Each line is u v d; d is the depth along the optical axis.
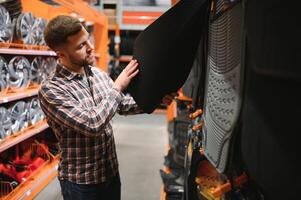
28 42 3.23
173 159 2.82
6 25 2.83
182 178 2.59
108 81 1.80
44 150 3.71
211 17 1.01
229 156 0.82
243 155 0.69
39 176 3.33
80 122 1.44
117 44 8.02
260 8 0.58
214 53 0.96
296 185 0.49
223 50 0.86
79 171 1.64
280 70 0.51
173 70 1.13
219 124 0.89
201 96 1.26
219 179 1.13
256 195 0.82
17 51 2.89
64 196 1.77
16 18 3.07
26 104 3.33
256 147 0.61
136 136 5.63
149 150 4.78
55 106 1.47
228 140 0.81
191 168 1.30
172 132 3.00
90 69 1.71
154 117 7.51
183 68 1.15
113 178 1.81
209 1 0.99
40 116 3.61
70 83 1.56
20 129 3.16
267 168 0.57
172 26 1.04
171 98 1.35
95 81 1.70
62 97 1.48
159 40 1.08
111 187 1.81
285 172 0.51
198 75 1.28
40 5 4.07
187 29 1.04
